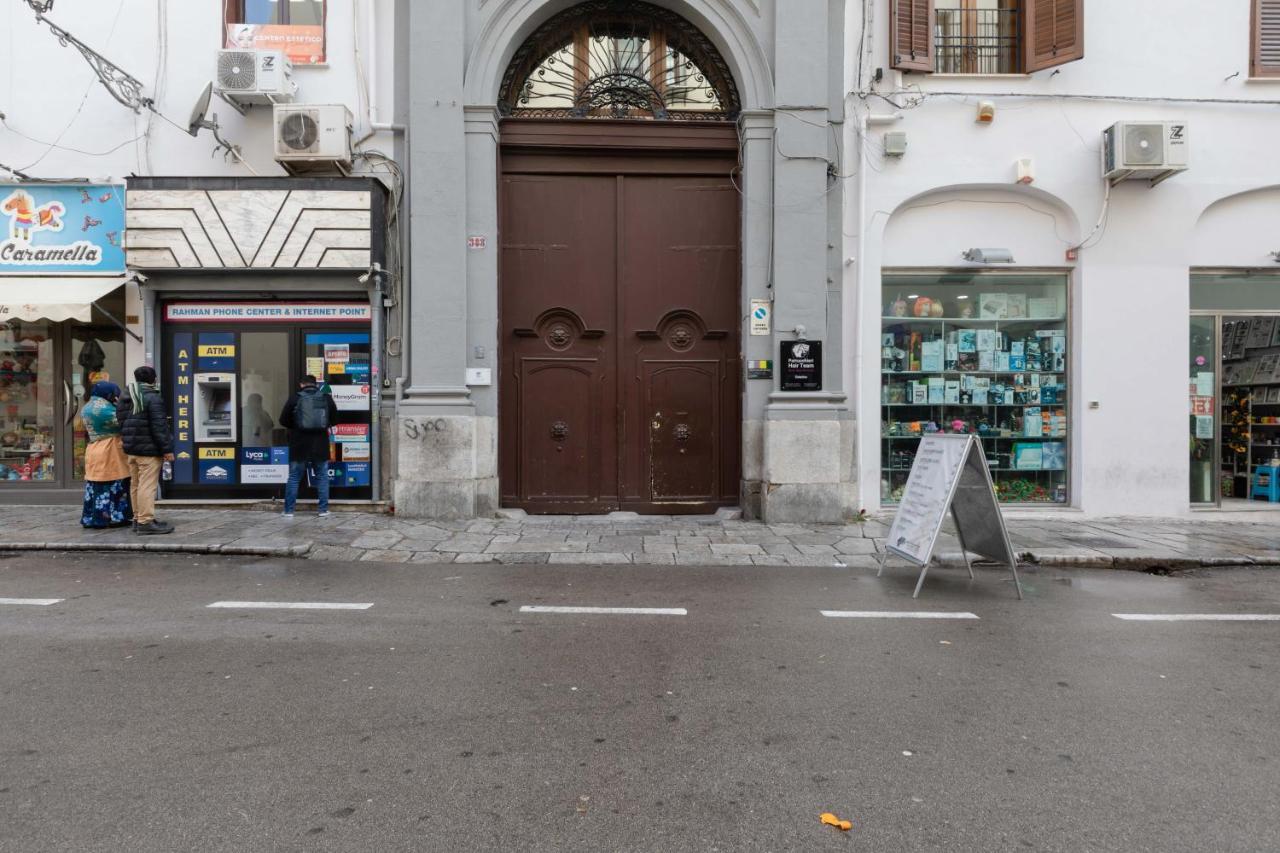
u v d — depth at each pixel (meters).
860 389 9.45
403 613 5.30
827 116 9.22
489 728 3.45
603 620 5.18
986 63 9.75
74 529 7.95
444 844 2.54
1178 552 7.39
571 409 9.74
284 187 9.01
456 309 9.05
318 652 4.45
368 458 9.41
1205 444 9.90
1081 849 2.54
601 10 9.60
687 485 9.78
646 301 9.77
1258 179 9.54
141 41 9.50
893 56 9.30
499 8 9.16
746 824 2.68
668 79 9.87
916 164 9.47
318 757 3.15
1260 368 9.97
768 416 9.04
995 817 2.73
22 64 9.54
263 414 9.50
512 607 5.50
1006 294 9.91
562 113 9.71
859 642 4.72
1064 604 5.70
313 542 7.52
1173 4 9.48
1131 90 9.48
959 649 4.60
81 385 9.91
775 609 5.49
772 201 9.25
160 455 7.77
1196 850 2.54
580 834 2.61
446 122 9.05
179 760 3.11
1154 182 9.50
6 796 2.82
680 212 9.78
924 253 9.73
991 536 6.23
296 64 9.41
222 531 7.94
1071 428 9.77
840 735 3.40
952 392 9.87
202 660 4.29
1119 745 3.32
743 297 9.45
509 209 9.66
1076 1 9.17
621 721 3.53
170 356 9.50
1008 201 9.73
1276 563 7.14
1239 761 3.18
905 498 6.57
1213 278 9.88
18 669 4.13
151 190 9.02
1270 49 9.52
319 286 9.26
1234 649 4.64
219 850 2.49
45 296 9.12
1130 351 9.58
